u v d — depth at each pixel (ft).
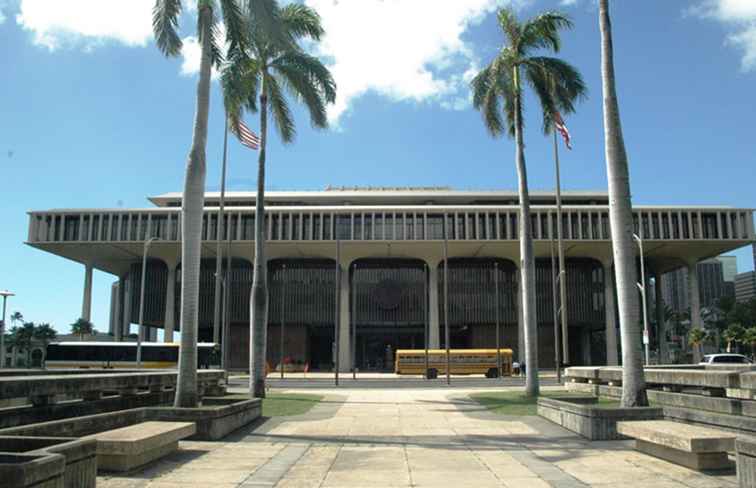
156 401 59.77
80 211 234.17
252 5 59.16
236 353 259.80
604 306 258.78
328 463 37.29
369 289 259.39
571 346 275.59
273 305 258.37
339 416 62.13
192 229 53.72
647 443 39.24
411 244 237.04
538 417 59.21
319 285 258.98
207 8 56.90
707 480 31.37
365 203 270.87
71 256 254.27
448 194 270.05
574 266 261.65
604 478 32.32
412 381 156.56
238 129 92.58
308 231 236.02
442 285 260.42
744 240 233.76
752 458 24.44
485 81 90.79
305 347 259.80
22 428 30.32
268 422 57.16
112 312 387.75
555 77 85.97
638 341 48.65
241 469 35.24
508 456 39.45
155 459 37.40
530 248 84.43
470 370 188.75
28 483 19.63
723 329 354.74
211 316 259.80
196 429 45.93
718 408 45.50
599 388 77.46
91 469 25.98
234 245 237.04
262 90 86.43
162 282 260.83
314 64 84.69
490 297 258.78
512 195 271.28
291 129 92.84
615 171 50.80
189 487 30.42
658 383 55.83
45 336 334.65
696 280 259.60
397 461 37.96
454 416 61.98
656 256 261.03
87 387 46.91
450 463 37.22
